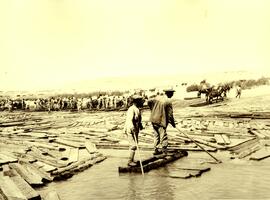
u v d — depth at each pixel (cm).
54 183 830
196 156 1101
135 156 1138
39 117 3203
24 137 1664
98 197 700
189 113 2666
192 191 716
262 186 746
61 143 1414
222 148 1209
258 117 2259
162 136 1048
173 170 902
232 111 2617
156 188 746
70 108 4372
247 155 1100
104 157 1125
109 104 4100
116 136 1591
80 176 891
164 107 1038
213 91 3778
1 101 5266
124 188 757
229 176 838
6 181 762
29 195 671
